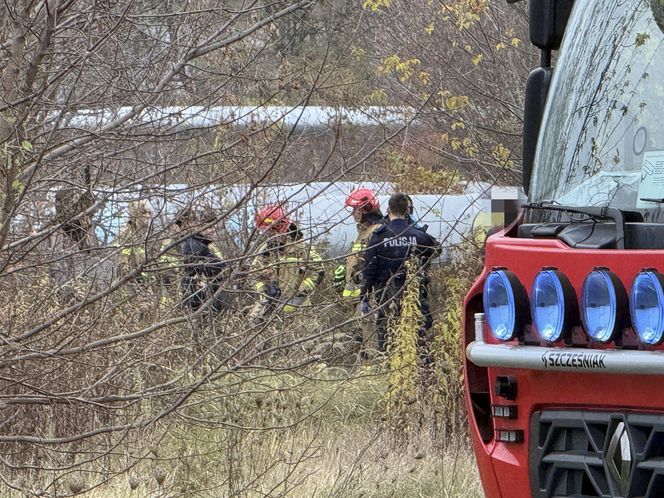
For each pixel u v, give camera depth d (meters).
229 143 19.12
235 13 20.14
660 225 11.14
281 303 18.53
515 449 11.87
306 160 19.94
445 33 36.09
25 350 18.05
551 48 14.17
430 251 23.62
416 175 32.41
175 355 19.72
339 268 22.88
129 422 19.34
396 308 22.70
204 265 18.05
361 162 18.58
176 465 19.67
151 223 17.52
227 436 19.47
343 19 21.59
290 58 20.73
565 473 11.38
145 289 19.33
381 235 22.78
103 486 18.95
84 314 19.45
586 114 13.20
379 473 19.80
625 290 10.87
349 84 20.94
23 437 18.03
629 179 12.37
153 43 20.73
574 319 11.13
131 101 20.20
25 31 19.03
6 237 17.81
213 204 18.45
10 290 19.39
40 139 19.58
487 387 12.59
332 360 20.66
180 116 19.34
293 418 21.80
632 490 10.82
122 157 19.30
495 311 11.59
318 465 20.03
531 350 11.29
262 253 18.05
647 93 12.60
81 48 19.72
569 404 11.30
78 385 19.72
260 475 17.89
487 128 35.69
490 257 12.26
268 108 20.16
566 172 13.19
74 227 18.92
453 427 22.31
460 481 19.59
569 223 12.01
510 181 31.97
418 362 22.53
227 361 17.72
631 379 10.85
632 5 13.17
